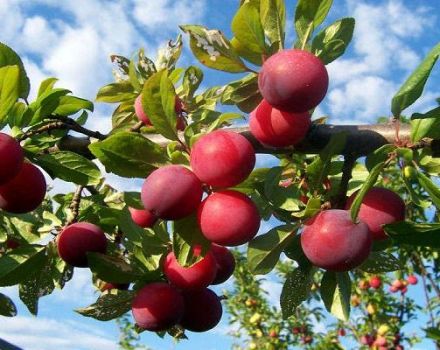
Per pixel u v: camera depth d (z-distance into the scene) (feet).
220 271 1.57
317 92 1.30
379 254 1.55
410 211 4.50
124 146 1.35
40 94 1.63
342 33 1.48
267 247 1.36
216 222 1.29
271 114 1.39
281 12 1.40
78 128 1.62
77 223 1.73
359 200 1.26
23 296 1.71
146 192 1.31
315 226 1.37
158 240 1.56
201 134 1.38
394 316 7.75
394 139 1.45
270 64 1.33
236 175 1.30
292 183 1.53
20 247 1.70
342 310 1.49
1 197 1.50
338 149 1.42
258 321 8.52
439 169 1.41
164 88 1.36
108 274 1.54
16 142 1.45
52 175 1.59
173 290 1.53
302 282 1.52
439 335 1.90
